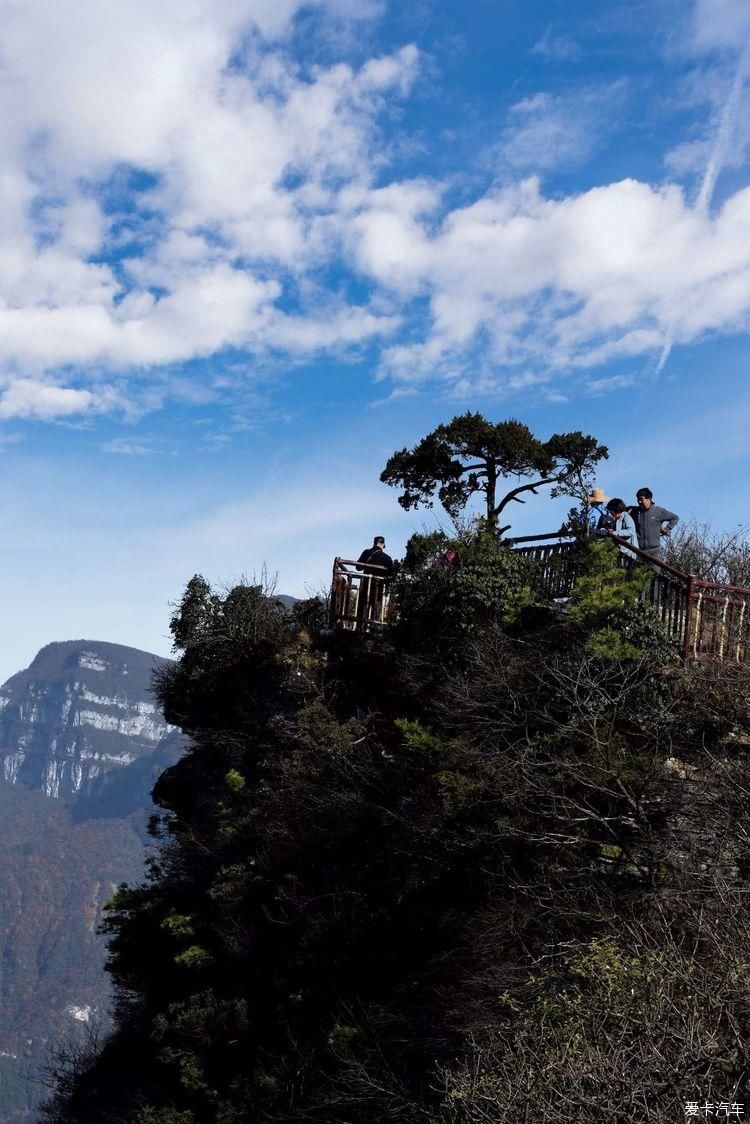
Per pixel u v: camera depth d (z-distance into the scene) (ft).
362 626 68.64
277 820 61.00
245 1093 50.85
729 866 34.96
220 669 78.33
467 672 54.75
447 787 48.26
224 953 62.34
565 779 43.70
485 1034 34.42
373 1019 44.65
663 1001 23.81
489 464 73.77
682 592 50.08
